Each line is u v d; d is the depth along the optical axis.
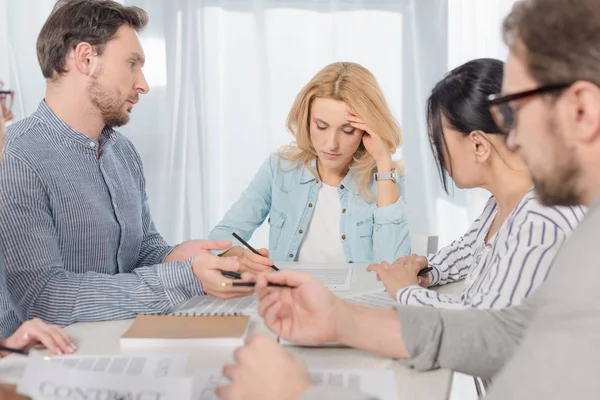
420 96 2.97
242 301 1.47
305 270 1.74
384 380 1.03
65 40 1.62
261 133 3.04
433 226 3.02
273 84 3.01
